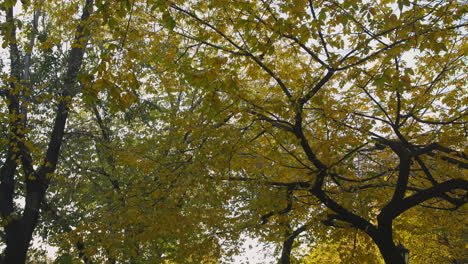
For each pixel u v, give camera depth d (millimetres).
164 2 5762
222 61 5797
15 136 9648
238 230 10555
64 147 13305
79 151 13461
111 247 9336
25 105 10094
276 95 8211
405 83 5852
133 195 9578
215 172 8477
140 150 9961
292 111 7031
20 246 10570
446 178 9500
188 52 7988
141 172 12000
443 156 7953
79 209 13477
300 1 6281
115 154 11336
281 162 8492
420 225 11242
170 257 10453
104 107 11922
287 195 8812
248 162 9102
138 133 13297
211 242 10469
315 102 6930
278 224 10297
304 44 7227
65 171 13461
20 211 13023
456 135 7777
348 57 6984
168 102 13781
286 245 13906
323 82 7102
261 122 7941
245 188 10211
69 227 12930
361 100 9125
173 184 8555
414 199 8078
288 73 8109
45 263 13734
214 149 7828
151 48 7980
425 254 14352
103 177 13211
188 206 10352
